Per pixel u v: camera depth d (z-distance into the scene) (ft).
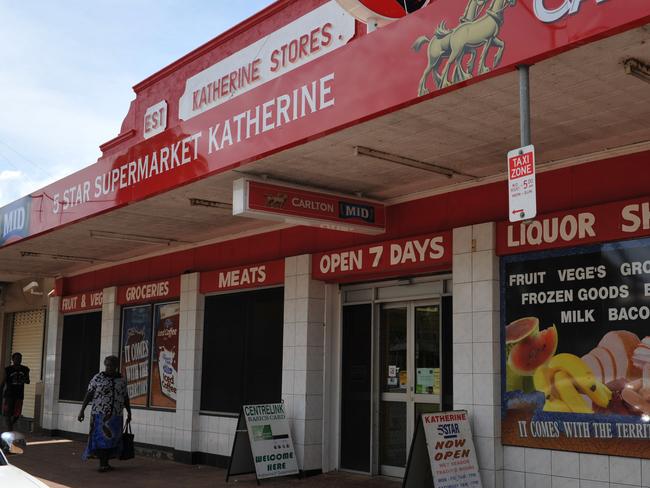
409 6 26.63
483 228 28.37
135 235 42.32
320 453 35.70
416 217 31.60
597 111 21.27
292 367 36.40
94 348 54.39
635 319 23.95
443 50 19.16
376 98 21.06
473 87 19.38
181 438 42.68
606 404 24.31
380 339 35.35
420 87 19.72
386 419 34.76
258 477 33.53
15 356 56.44
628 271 24.32
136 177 32.07
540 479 25.79
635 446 23.45
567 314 25.79
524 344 26.84
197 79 41.73
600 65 17.92
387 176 28.86
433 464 25.67
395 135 23.66
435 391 32.53
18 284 69.10
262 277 39.04
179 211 35.68
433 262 30.40
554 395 25.72
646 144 24.21
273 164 27.07
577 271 25.70
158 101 45.19
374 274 33.86
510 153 17.40
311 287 36.37
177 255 46.29
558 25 16.53
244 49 38.24
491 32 17.95
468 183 29.60
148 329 48.60
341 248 35.04
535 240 26.76
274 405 35.70
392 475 34.09
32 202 41.55
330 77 22.76
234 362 40.81
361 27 31.22
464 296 28.66
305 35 34.37
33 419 61.31
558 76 18.58
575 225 25.61
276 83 24.90
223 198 32.76
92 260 52.06
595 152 25.48
